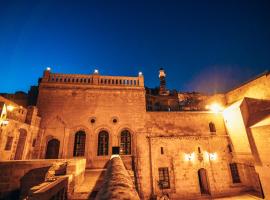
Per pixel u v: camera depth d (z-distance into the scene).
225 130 25.66
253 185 22.23
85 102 23.36
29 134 18.77
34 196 7.18
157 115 24.56
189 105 32.31
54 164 13.48
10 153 15.50
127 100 24.48
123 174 6.46
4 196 13.11
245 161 21.38
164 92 34.94
